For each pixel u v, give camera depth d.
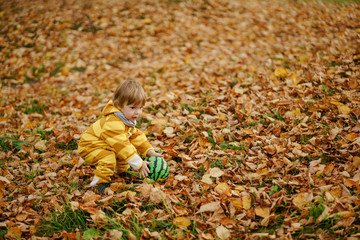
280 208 2.78
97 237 2.62
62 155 3.98
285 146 3.55
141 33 8.97
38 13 9.75
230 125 4.20
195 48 8.10
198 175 3.39
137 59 7.86
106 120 3.10
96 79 6.92
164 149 3.87
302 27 8.56
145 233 2.59
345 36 7.05
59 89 6.57
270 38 8.25
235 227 2.61
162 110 4.91
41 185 3.38
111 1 10.58
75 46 8.35
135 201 2.97
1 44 8.40
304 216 2.58
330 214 2.54
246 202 2.80
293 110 4.16
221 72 6.28
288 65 6.05
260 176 3.16
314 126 3.79
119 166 3.34
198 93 5.44
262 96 4.70
